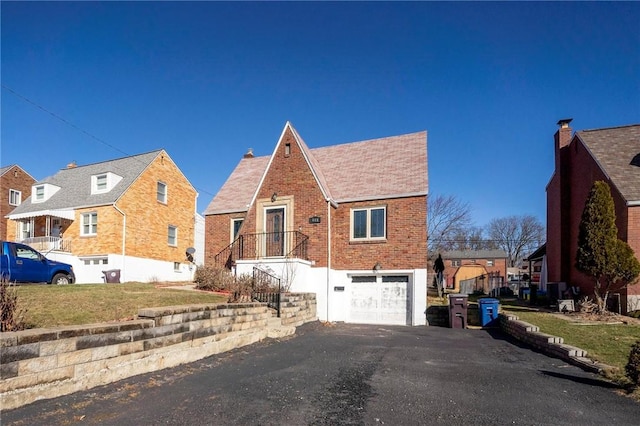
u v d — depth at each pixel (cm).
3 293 601
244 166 2364
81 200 2528
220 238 1997
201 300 1077
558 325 1166
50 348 500
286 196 1759
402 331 1330
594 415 482
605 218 1395
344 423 448
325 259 1659
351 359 800
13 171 3272
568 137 2036
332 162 2031
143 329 645
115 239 2358
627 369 601
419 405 513
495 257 5681
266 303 1177
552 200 2167
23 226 2775
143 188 2594
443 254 5072
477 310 1568
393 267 1634
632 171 1596
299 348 923
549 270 2208
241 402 514
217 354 825
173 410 479
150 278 2548
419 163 1792
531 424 453
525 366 757
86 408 474
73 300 862
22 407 462
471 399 540
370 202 1703
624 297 1445
